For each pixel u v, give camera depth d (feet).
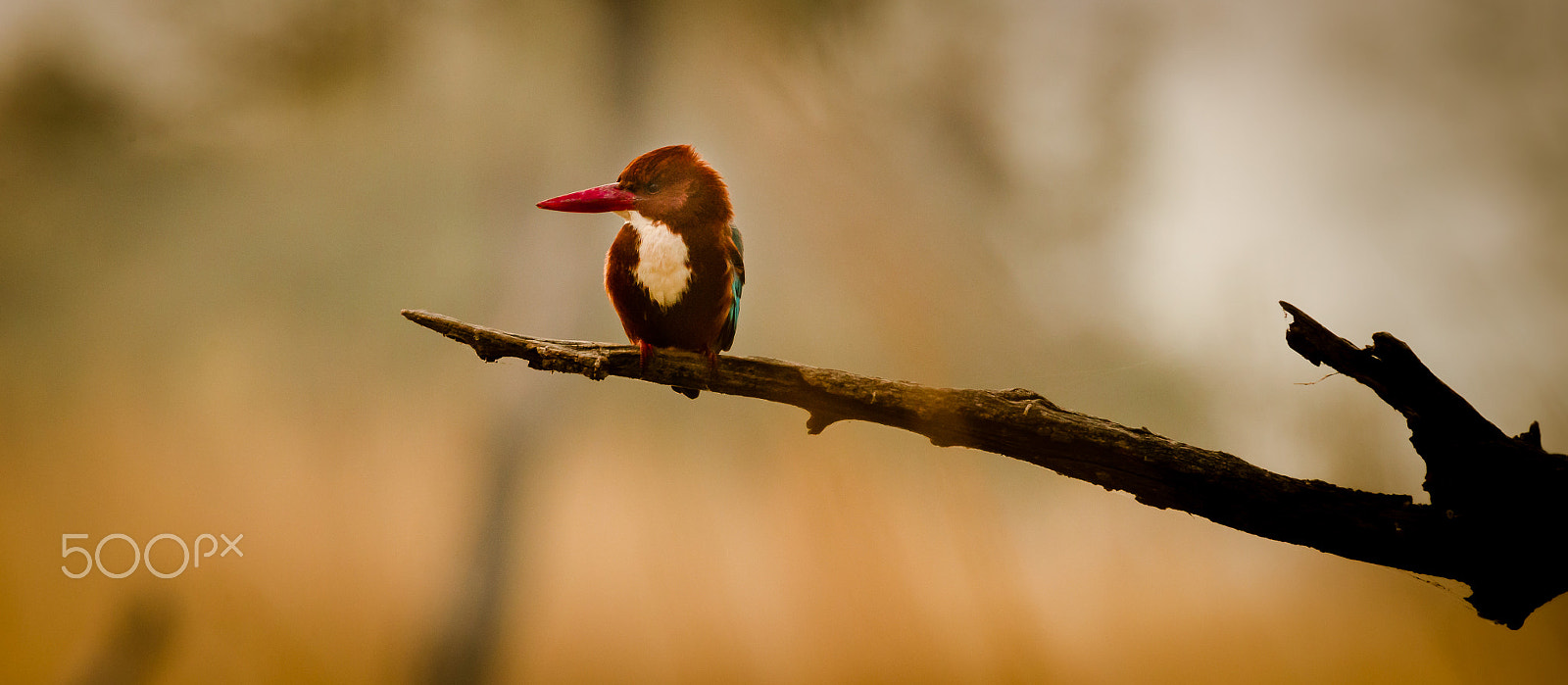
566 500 39.11
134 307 39.27
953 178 38.42
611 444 39.24
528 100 38.93
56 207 38.96
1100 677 37.91
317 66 38.88
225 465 38.93
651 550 38.68
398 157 39.11
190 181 39.09
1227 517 36.86
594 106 38.88
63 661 37.65
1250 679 37.88
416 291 39.37
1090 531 38.65
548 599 38.75
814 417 36.99
